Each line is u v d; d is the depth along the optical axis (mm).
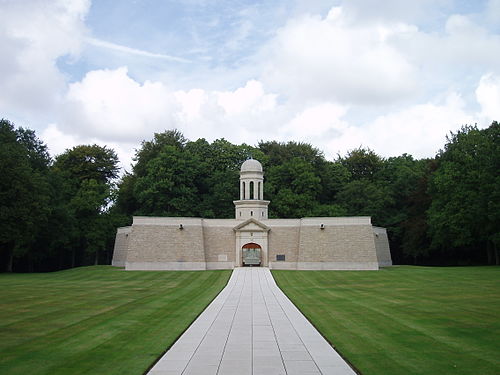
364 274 67375
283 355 21562
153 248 77625
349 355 21453
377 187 107625
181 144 114500
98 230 94000
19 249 82688
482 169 75438
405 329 27266
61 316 32031
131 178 107562
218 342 24234
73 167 109188
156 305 37781
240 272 70438
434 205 82562
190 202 98125
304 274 68812
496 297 40969
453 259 98625
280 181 104938
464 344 23391
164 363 20281
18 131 87812
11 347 23125
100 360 20750
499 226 74312
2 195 70500
